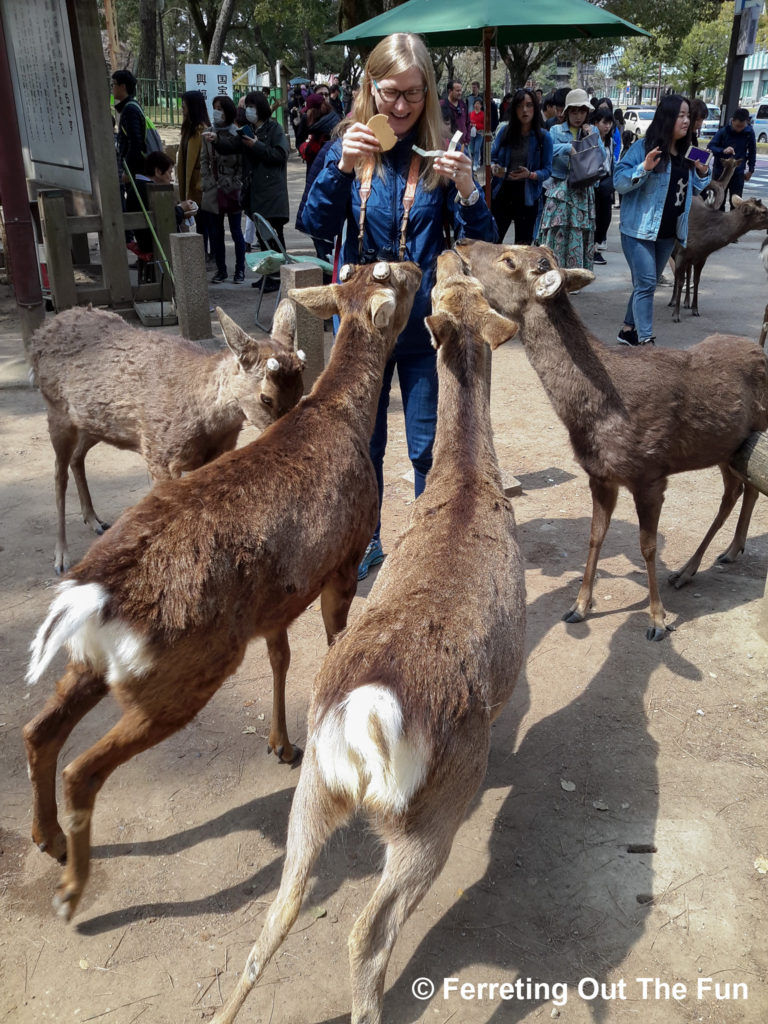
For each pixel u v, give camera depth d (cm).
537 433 631
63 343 420
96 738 326
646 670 373
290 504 261
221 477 256
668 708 350
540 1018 229
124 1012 227
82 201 892
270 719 340
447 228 384
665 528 503
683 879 271
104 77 799
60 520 432
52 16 798
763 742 330
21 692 347
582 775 314
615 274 1142
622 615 415
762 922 257
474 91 2788
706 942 251
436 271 338
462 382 283
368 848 282
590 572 406
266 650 385
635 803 301
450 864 276
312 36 4244
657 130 675
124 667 225
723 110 1858
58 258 817
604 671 372
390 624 211
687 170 699
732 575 454
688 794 305
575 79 5616
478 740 211
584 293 1031
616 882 270
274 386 351
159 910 257
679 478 571
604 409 380
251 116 1098
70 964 239
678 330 877
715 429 396
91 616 217
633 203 704
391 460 578
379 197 363
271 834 285
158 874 269
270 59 4878
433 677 199
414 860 199
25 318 716
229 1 2277
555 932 254
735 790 307
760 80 6175
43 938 247
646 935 253
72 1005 228
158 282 909
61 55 812
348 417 299
